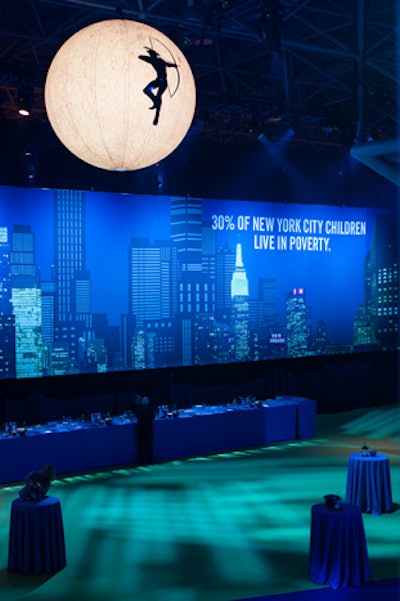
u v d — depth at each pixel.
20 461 12.41
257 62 14.82
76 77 4.68
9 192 13.93
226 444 14.71
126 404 15.41
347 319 17.94
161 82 4.68
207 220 16.06
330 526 7.78
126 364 14.98
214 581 7.95
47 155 14.93
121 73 4.62
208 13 10.78
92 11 11.16
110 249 14.90
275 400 16.19
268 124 17.34
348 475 10.52
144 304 15.19
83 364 14.52
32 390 14.35
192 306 15.77
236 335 16.30
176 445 14.09
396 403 19.91
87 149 4.91
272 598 7.47
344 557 7.75
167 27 11.30
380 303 18.38
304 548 8.94
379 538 9.26
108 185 15.55
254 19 11.59
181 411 14.80
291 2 11.21
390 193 18.50
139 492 11.68
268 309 16.78
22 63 14.48
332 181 18.34
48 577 8.12
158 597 7.54
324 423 17.59
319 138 18.66
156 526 9.89
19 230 13.98
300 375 18.14
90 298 14.62
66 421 13.73
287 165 17.86
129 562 8.54
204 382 16.44
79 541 9.31
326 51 12.37
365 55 12.45
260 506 10.78
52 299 14.23
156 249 15.41
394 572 8.09
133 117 4.71
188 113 4.96
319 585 7.80
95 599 7.52
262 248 16.78
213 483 12.19
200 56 13.78
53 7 11.92
